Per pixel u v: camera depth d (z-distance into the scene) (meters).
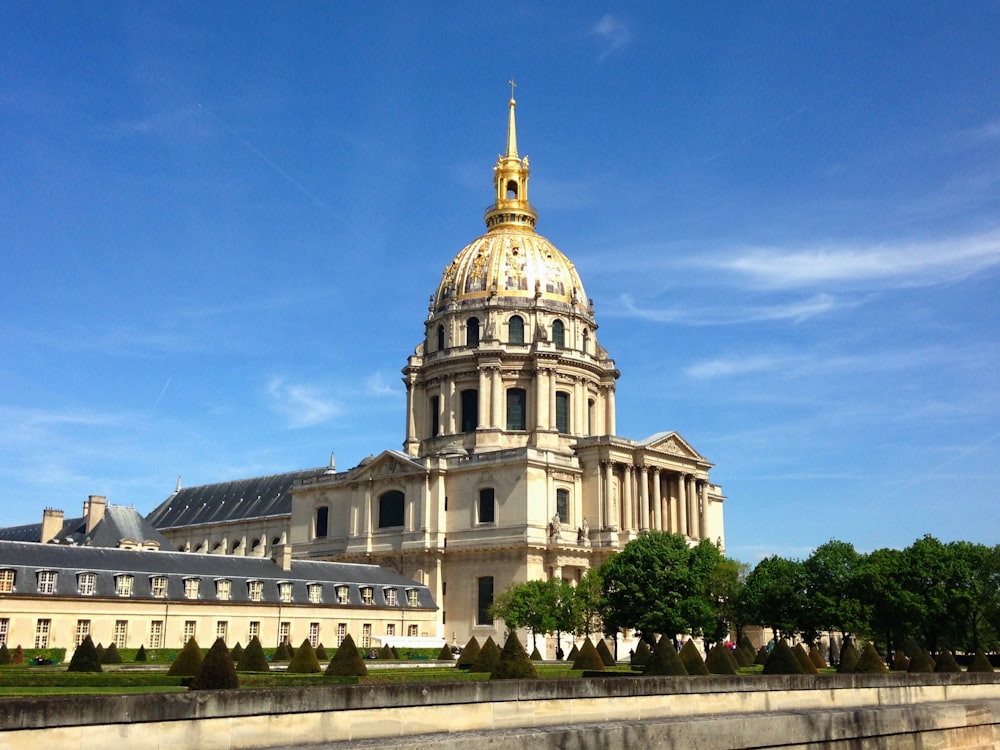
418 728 38.94
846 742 44.72
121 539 133.12
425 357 156.25
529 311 151.75
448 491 139.50
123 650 95.56
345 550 145.12
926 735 47.81
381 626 120.81
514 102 173.12
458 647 118.56
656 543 107.25
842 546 109.69
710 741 40.62
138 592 101.12
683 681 46.34
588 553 133.88
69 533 142.25
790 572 110.12
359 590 120.56
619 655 126.06
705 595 110.12
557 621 112.56
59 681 57.44
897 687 54.53
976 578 109.31
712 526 166.50
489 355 147.75
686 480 147.00
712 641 116.69
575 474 138.25
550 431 145.25
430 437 152.88
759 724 42.22
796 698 49.94
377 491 145.25
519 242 159.12
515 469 133.00
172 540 189.25
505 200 166.75
